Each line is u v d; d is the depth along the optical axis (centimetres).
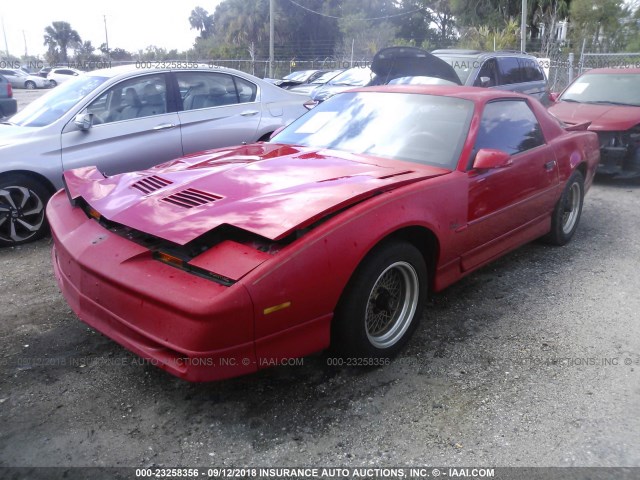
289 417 270
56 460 240
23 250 504
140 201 295
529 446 251
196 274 251
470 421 269
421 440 255
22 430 258
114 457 243
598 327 364
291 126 446
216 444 252
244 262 247
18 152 503
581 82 920
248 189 299
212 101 636
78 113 543
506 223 400
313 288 258
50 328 353
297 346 264
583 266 474
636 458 244
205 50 4647
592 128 774
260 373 305
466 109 387
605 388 295
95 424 263
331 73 1570
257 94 679
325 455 245
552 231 500
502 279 443
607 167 778
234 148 405
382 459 243
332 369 310
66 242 296
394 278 314
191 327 236
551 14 2806
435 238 327
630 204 697
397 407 279
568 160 481
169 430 260
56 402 279
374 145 382
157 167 362
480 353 330
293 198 282
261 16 4512
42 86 3788
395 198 298
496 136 393
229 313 235
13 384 293
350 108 427
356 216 275
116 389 291
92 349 328
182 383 296
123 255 268
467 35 3041
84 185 341
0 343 333
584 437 257
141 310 252
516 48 2502
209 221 264
